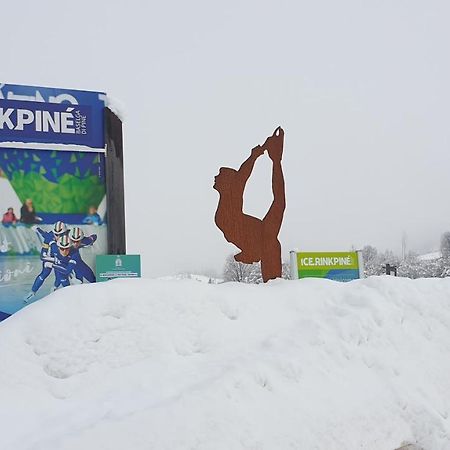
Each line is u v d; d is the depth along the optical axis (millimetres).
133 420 5008
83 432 4809
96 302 6828
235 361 6312
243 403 5555
